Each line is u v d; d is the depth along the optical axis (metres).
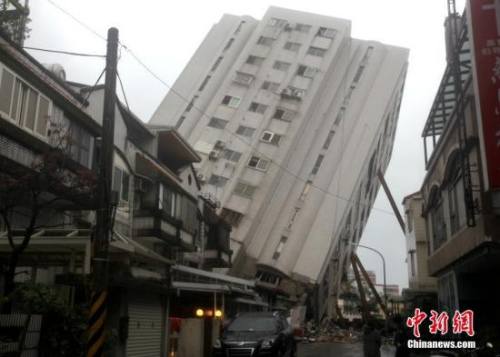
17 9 16.70
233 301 29.78
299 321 43.00
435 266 23.09
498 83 13.45
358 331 62.94
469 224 15.02
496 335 16.95
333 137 50.59
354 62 54.19
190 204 24.11
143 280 16.78
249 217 43.62
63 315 10.58
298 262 46.19
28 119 13.69
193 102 51.16
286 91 48.59
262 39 52.94
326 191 48.53
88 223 16.70
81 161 16.09
